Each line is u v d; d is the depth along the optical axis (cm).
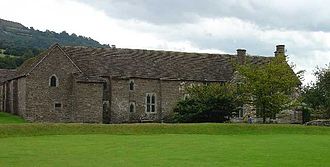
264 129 4991
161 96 6938
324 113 6531
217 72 7350
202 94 6031
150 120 6875
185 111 5875
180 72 7131
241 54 7506
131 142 3712
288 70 5806
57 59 6303
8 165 2478
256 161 2741
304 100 6644
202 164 2611
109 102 6688
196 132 4750
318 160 2795
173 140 3916
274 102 5688
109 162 2639
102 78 6656
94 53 7006
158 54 7381
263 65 6838
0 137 4041
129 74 6800
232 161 2734
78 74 6353
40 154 2934
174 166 2531
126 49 7288
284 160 2788
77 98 6247
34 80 6181
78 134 4394
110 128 4641
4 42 18100
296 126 5194
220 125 4972
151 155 2953
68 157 2814
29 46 19588
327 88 6612
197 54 7644
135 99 6819
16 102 6694
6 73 8444
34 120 6162
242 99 5859
